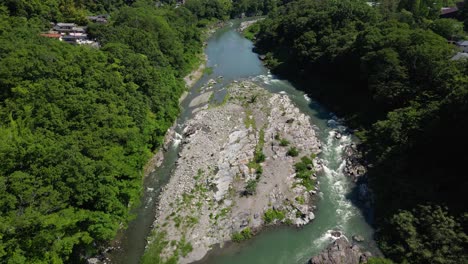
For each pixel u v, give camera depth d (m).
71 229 35.41
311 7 114.81
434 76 57.59
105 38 79.31
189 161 60.31
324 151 61.53
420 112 52.47
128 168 46.16
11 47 54.19
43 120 41.62
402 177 49.38
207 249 44.00
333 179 54.91
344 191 52.44
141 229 47.97
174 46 95.88
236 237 45.12
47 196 33.22
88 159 38.59
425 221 41.19
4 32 61.66
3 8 79.56
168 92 73.69
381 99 63.34
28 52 52.34
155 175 59.03
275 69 103.38
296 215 47.94
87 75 54.38
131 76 63.50
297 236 45.44
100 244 43.91
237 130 67.88
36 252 30.69
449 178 44.56
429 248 38.97
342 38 84.69
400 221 42.66
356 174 54.91
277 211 48.38
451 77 54.50
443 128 46.28
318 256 40.94
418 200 44.44
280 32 119.75
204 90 90.88
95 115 47.03
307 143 62.47
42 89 45.59
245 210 48.72
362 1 105.88
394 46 65.62
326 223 47.06
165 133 68.50
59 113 43.69
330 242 44.06
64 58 57.00
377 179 52.19
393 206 46.44
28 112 41.62
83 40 90.25
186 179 55.81
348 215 48.16
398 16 87.00
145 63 69.94
